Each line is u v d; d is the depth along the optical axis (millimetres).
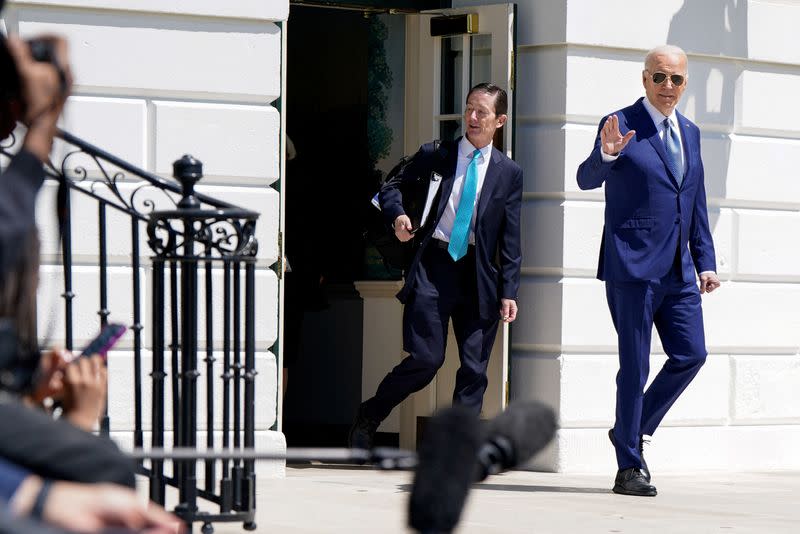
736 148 7953
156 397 4660
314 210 8438
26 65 1734
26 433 1562
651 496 6355
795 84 8156
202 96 6711
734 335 7902
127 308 6508
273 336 6781
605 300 7430
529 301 7434
